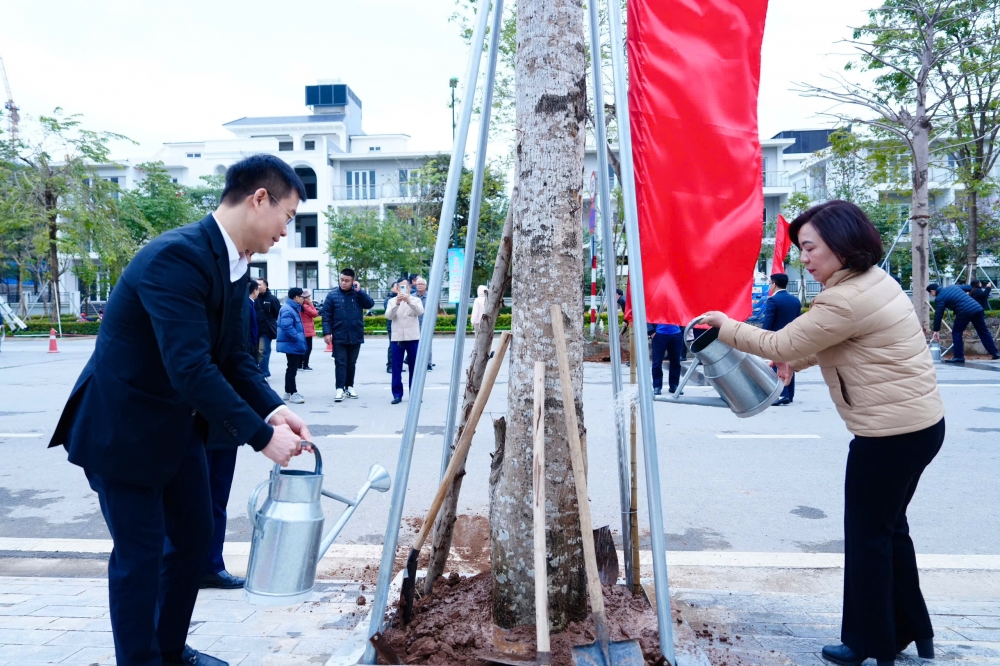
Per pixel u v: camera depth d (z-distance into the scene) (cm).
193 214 4025
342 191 4619
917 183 1456
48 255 2958
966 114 1564
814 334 249
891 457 252
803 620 318
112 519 227
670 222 288
